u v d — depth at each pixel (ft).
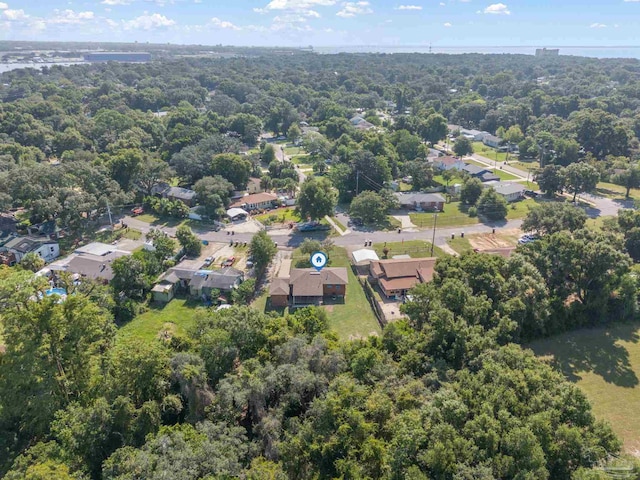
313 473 105.09
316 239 277.23
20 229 277.64
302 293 204.85
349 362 134.21
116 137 453.58
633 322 189.67
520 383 115.96
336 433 107.14
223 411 115.14
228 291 210.59
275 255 253.24
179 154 372.99
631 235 231.91
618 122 442.50
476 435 100.07
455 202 347.97
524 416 107.65
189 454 96.89
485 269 173.99
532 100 627.46
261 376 121.70
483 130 585.63
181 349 140.15
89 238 276.21
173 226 299.17
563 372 160.04
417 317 160.15
